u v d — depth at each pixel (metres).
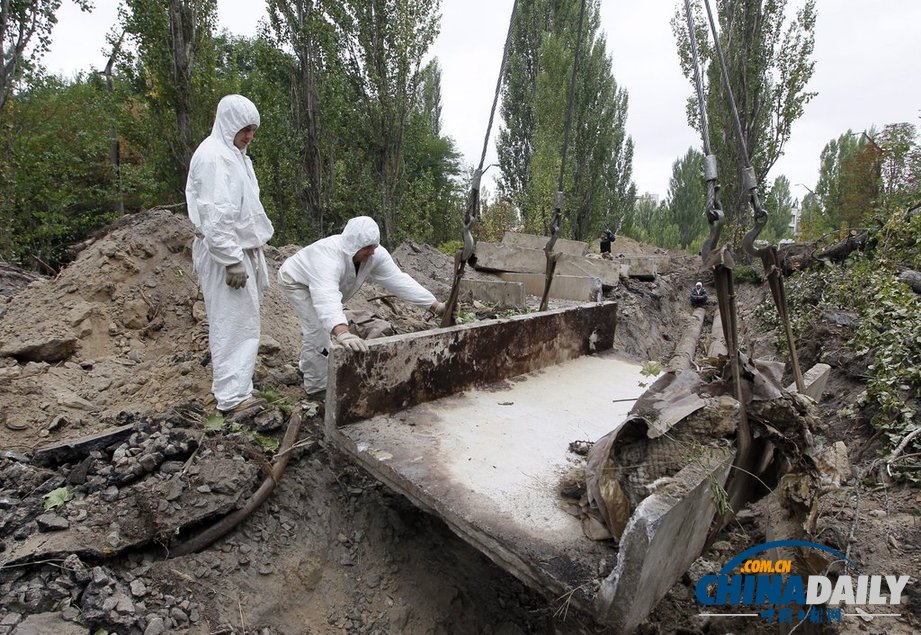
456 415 3.14
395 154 12.97
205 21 11.20
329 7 11.73
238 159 3.13
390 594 2.89
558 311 4.14
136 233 4.62
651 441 2.22
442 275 8.27
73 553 2.34
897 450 3.68
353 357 2.80
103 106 12.48
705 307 12.26
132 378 3.64
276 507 2.95
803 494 2.32
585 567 1.95
